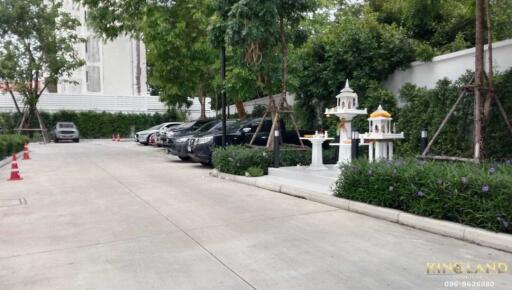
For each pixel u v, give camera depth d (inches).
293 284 163.3
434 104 438.9
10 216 289.3
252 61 484.4
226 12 463.8
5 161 624.4
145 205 317.7
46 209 310.3
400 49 491.2
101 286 165.8
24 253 209.3
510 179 211.6
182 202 326.3
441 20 579.2
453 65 434.3
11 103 1344.7
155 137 999.0
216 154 483.8
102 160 668.1
